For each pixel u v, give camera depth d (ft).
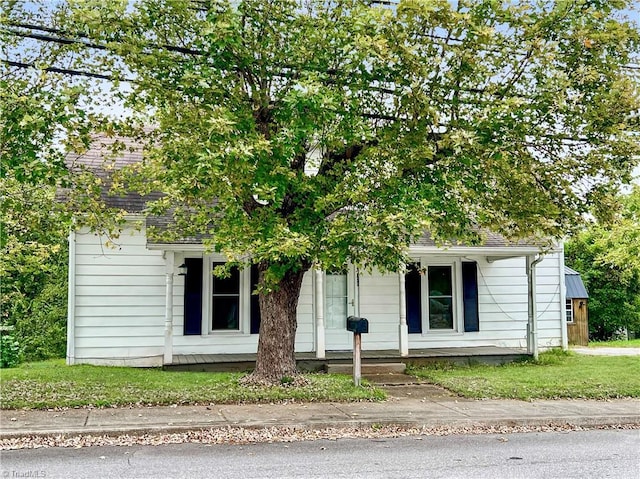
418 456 21.38
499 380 37.19
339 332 47.85
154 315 43.78
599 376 38.83
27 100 24.98
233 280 45.88
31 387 31.04
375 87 28.91
